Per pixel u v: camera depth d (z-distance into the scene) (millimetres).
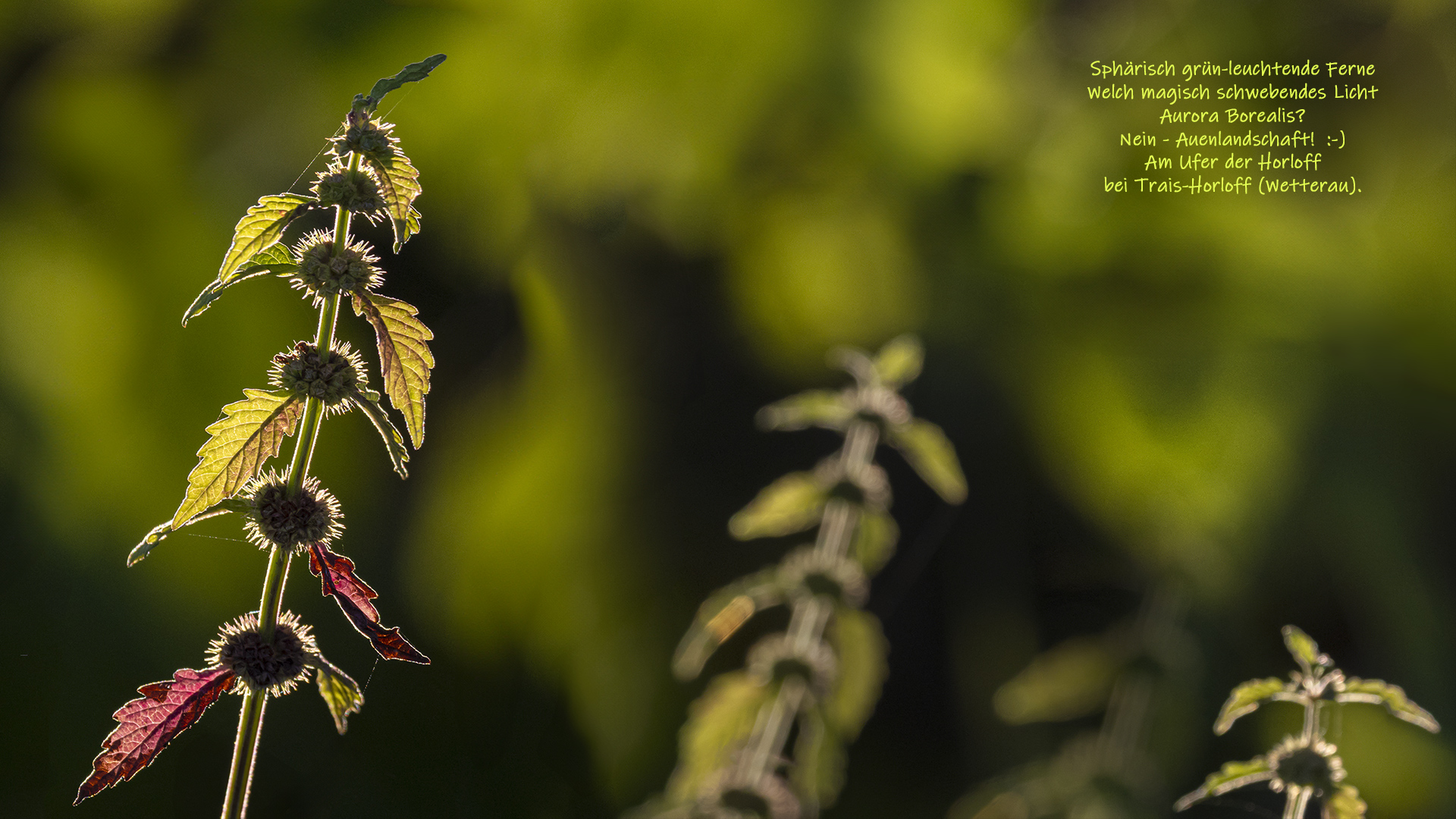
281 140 2426
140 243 2414
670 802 1404
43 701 2277
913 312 2994
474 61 2389
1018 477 3455
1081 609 3297
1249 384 2830
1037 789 1998
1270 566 2910
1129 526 2951
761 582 1414
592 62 2404
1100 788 1935
